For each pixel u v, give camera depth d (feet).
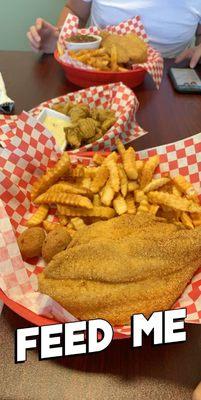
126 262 1.18
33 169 1.64
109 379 1.06
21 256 1.29
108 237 1.30
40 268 1.37
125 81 2.72
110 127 2.06
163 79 3.02
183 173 1.69
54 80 2.85
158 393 1.04
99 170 1.60
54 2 4.68
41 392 1.02
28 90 2.65
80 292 1.14
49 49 3.30
